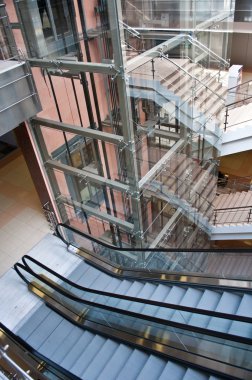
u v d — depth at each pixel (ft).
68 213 19.95
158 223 19.38
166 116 16.28
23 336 13.79
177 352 10.71
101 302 14.82
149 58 13.83
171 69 15.65
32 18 13.01
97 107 14.40
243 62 30.35
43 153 17.40
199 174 22.00
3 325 13.35
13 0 13.04
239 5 26.50
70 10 12.35
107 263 17.33
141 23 13.39
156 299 13.88
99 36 12.32
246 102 23.20
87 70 13.16
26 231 19.60
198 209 23.47
